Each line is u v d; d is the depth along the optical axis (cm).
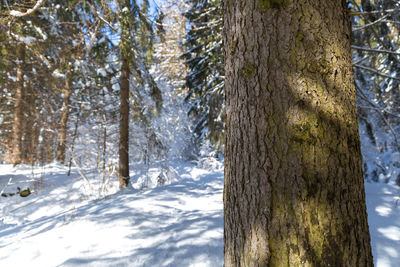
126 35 676
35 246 287
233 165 104
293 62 91
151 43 781
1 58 752
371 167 756
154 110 909
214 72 837
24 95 1112
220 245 250
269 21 96
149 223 337
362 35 581
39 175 952
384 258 215
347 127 92
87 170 1044
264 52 96
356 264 85
